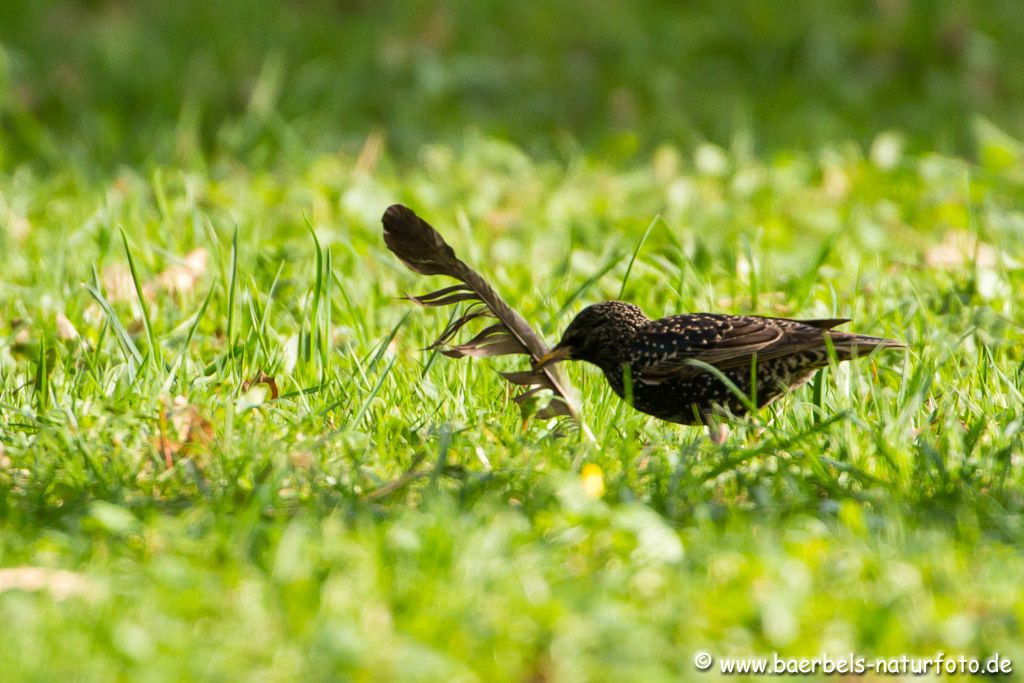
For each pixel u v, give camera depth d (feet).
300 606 20.83
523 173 59.62
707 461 28.73
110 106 71.97
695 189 56.29
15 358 37.42
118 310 40.11
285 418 31.24
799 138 70.49
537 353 32.58
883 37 80.84
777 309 41.01
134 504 26.53
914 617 20.66
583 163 60.03
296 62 77.05
